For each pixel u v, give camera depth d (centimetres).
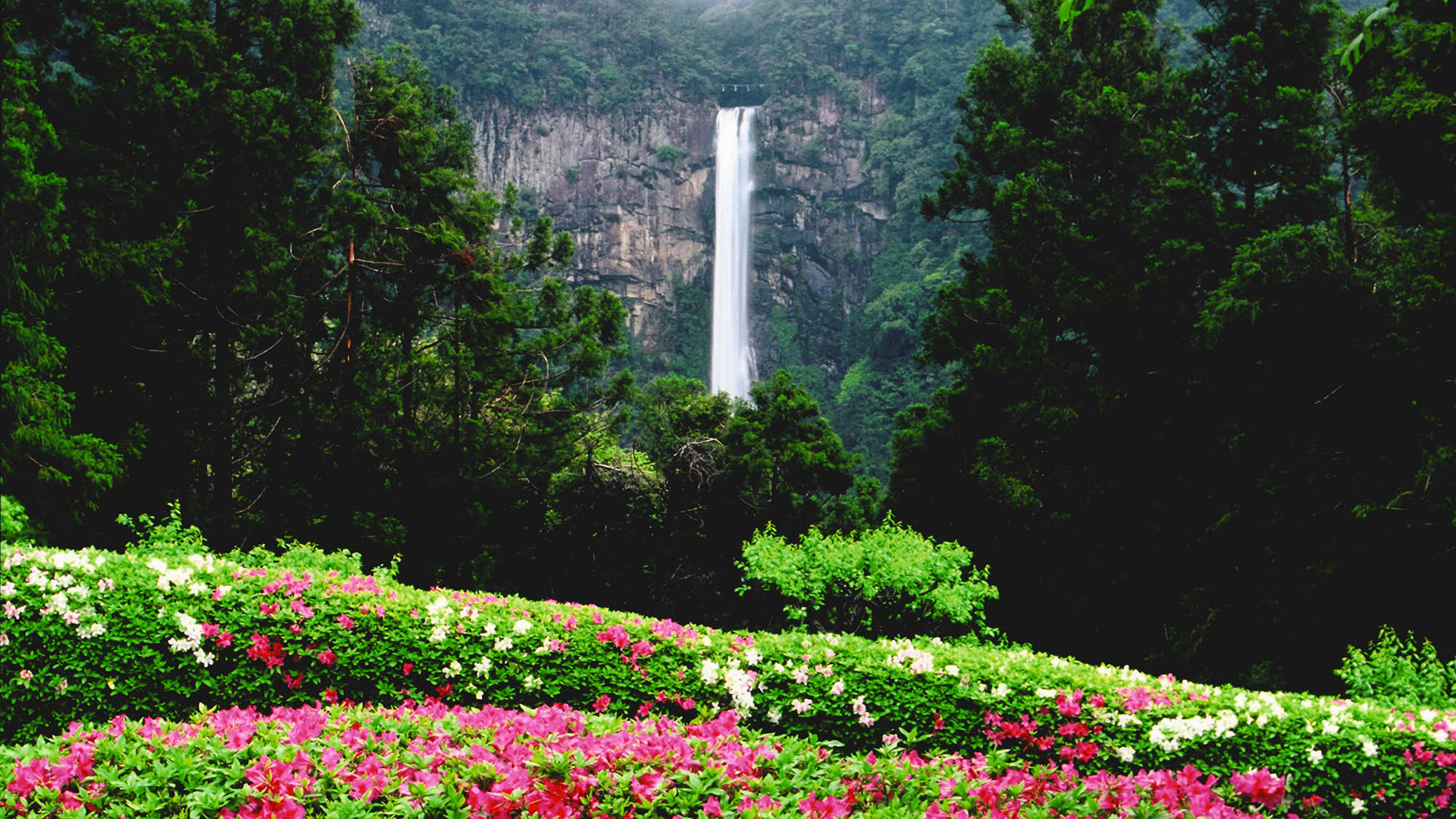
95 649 802
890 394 8838
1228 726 826
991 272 2761
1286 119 2342
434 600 900
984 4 10662
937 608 1636
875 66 10844
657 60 10800
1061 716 855
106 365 2094
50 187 1739
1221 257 2367
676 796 470
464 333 2839
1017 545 2573
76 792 452
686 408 3334
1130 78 2752
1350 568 1839
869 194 10219
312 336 2648
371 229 2606
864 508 3447
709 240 10469
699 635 908
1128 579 2292
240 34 2633
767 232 10319
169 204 2269
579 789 466
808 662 884
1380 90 1925
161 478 2222
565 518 3033
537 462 2938
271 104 2455
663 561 3044
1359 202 2434
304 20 2650
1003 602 2603
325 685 848
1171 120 2639
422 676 859
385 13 10081
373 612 859
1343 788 809
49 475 1708
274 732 512
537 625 885
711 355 10156
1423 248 1873
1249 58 2419
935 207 2988
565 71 10538
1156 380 2380
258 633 836
